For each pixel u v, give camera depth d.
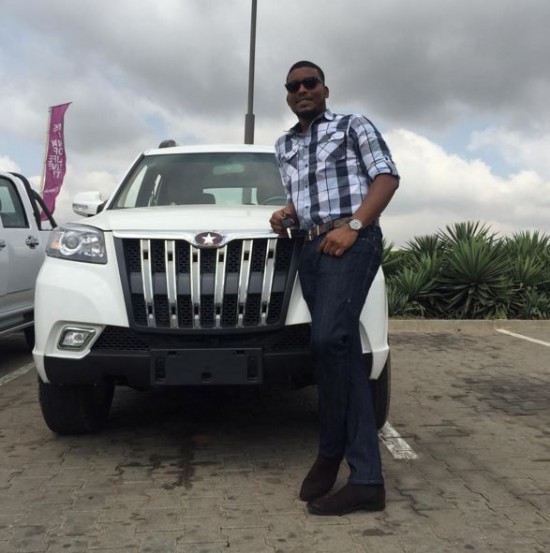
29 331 7.32
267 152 5.16
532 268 10.80
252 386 3.51
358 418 3.08
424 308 10.48
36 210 7.25
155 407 4.97
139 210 4.15
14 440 4.18
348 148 3.13
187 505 3.18
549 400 5.36
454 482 3.50
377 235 3.11
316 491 3.16
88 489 3.38
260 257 3.49
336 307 2.99
